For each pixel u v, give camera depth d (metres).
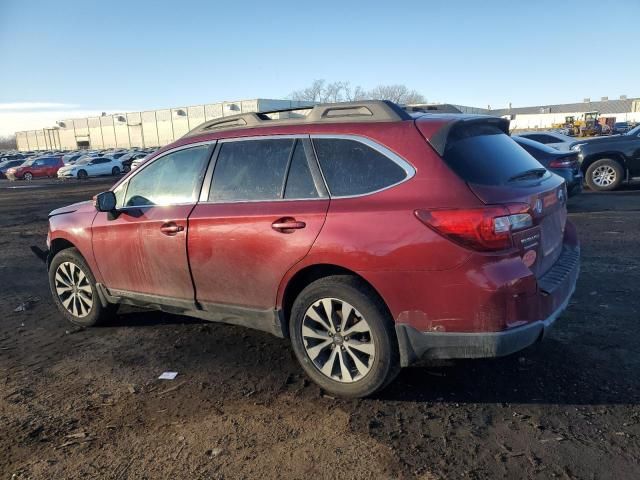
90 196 22.78
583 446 2.89
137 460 2.98
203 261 3.99
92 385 3.95
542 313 3.18
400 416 3.30
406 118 3.48
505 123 4.05
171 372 4.10
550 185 3.67
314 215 3.44
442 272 3.07
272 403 3.54
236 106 75.75
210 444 3.10
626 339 4.19
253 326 3.95
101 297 4.96
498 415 3.25
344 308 3.40
